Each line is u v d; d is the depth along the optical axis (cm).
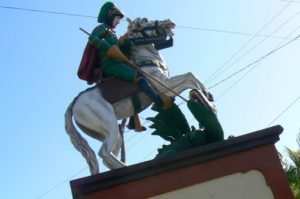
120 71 613
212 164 536
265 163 543
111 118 598
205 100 591
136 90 619
